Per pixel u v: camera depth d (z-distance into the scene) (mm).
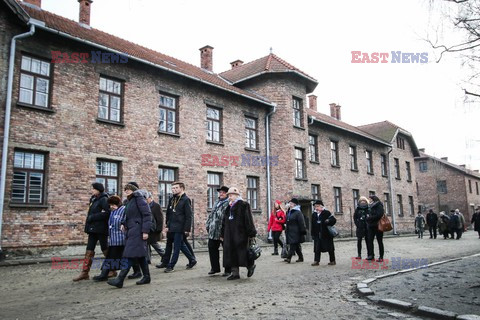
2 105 11914
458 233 23469
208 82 18375
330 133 27375
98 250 13656
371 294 6332
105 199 8414
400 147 37219
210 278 8258
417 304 5539
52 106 13203
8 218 11734
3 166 11648
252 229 8125
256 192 21141
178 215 9398
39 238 12328
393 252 14906
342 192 27547
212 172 18922
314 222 10828
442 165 50469
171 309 5445
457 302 5648
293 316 5074
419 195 51625
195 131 18172
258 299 6105
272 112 21984
